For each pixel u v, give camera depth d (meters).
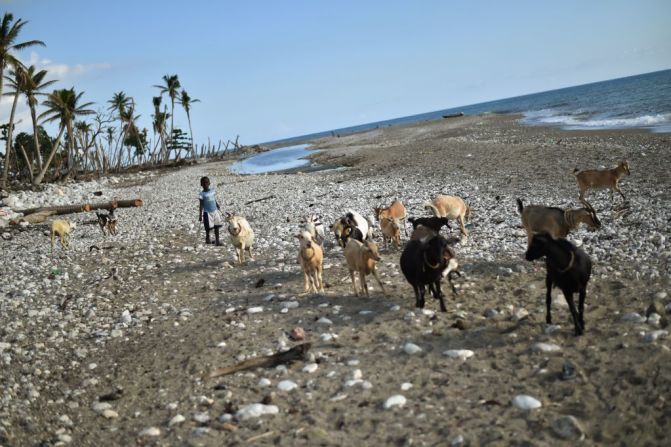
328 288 10.94
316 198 24.02
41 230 25.66
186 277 13.37
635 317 7.37
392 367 6.93
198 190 37.19
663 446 4.79
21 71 43.62
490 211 16.36
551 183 20.00
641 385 5.72
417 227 10.36
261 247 15.78
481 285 9.80
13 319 11.30
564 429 5.12
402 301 9.48
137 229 22.75
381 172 32.19
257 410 6.23
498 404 5.74
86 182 53.50
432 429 5.44
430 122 101.19
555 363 6.43
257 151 110.19
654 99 60.34
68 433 6.54
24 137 68.00
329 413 6.03
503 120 67.81
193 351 8.48
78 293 12.86
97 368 8.44
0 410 7.16
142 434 6.18
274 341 8.38
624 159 22.78
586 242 11.70
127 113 74.88
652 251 10.28
